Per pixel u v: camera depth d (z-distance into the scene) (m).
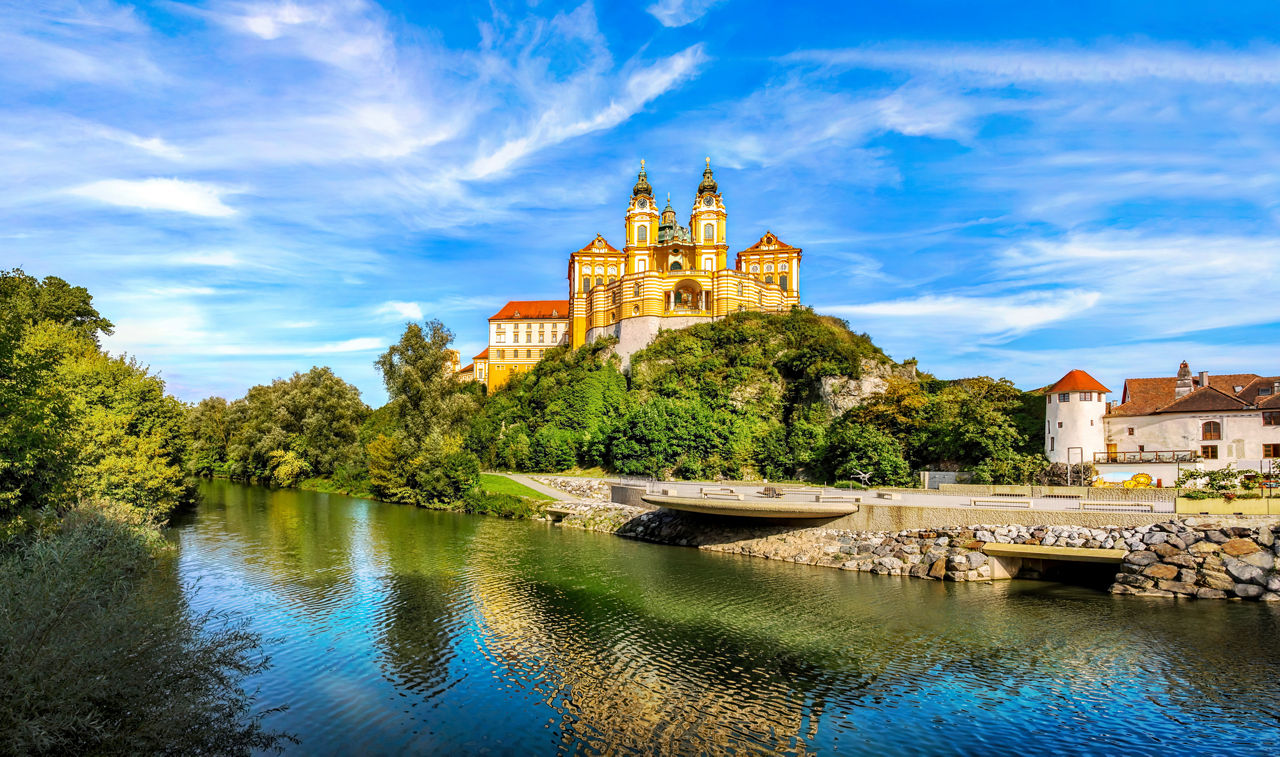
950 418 76.00
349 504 86.06
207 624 34.34
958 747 23.55
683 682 28.61
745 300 131.12
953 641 33.44
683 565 50.94
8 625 17.38
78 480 40.16
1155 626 35.12
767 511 53.59
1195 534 41.97
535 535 64.44
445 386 95.81
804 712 25.98
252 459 113.69
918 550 48.66
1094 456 65.94
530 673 29.44
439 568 48.75
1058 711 26.11
